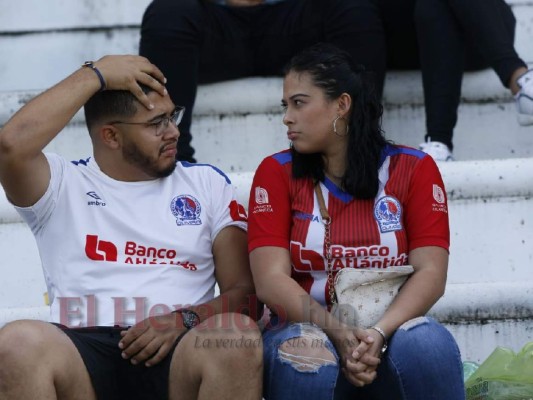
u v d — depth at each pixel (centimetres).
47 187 1077
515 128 1574
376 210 1094
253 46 1577
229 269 1121
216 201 1133
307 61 1109
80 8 1722
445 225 1105
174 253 1100
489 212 1376
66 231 1088
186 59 1477
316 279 1092
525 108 1440
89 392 1014
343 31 1516
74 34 1705
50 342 978
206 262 1121
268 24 1570
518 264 1372
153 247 1095
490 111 1574
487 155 1575
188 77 1477
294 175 1107
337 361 1015
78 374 1004
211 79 1544
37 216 1090
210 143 1548
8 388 958
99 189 1102
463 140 1573
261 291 1071
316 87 1098
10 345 959
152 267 1090
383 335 1023
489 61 1489
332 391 1006
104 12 1728
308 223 1093
